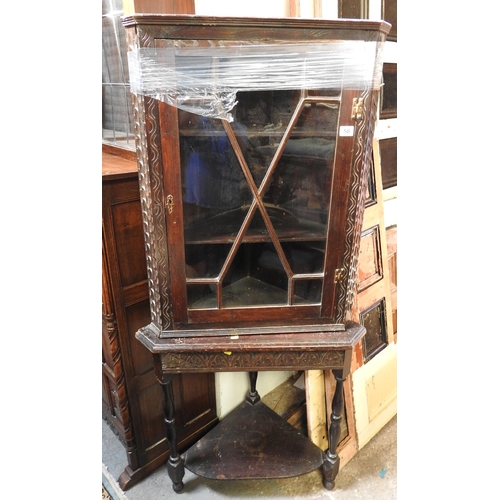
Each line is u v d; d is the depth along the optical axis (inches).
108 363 48.3
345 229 34.8
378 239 57.7
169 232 33.5
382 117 58.6
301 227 34.9
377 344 59.2
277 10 45.3
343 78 30.4
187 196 33.2
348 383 53.4
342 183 33.3
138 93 29.4
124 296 43.5
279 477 45.4
